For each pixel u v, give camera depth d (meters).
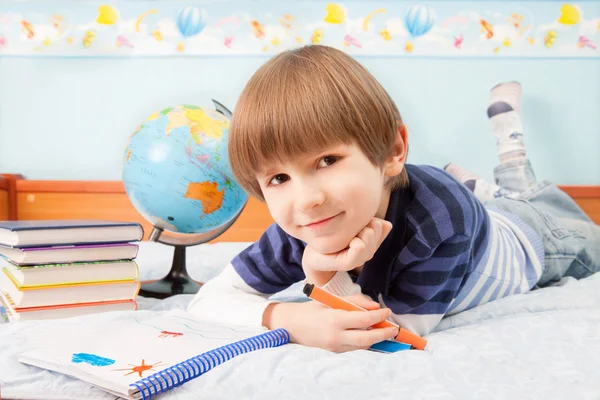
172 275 1.28
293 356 0.68
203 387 0.59
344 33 2.06
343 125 0.66
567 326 0.82
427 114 2.08
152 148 1.14
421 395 0.58
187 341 0.71
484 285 1.00
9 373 0.64
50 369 0.63
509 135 1.89
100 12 2.05
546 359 0.71
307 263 0.75
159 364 0.61
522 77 2.08
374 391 0.59
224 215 1.21
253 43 2.06
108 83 2.06
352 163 0.68
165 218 1.19
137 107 2.07
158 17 2.06
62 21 2.05
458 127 2.08
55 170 2.06
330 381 0.62
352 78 0.70
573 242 1.33
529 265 1.18
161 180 1.14
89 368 0.59
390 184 0.81
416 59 2.07
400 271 0.85
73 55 2.05
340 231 0.70
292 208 0.69
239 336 0.75
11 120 2.06
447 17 2.07
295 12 2.06
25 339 0.74
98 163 2.06
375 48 2.06
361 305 0.76
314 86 0.67
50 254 0.94
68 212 2.00
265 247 0.96
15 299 0.94
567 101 2.08
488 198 1.78
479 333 0.82
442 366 0.67
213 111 1.25
